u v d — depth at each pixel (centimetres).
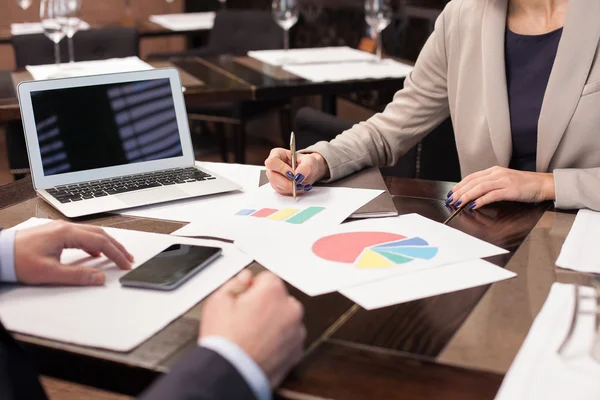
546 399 69
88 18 534
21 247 96
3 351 74
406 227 117
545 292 93
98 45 333
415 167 236
